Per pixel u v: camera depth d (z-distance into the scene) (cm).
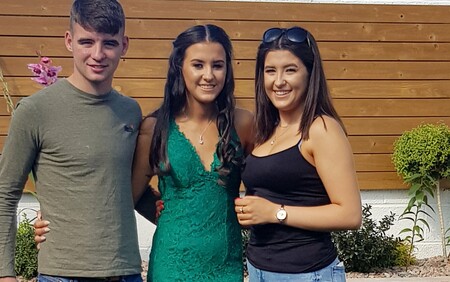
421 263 613
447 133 611
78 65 275
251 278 287
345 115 636
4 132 600
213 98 291
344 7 634
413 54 643
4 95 578
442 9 640
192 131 296
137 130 294
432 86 641
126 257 277
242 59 621
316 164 272
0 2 600
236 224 296
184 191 290
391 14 639
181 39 293
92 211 271
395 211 641
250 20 623
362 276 565
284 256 275
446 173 609
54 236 271
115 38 278
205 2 620
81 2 277
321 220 269
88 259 269
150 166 300
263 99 295
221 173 289
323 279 274
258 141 297
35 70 450
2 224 271
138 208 319
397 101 642
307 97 280
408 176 618
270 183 278
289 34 282
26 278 546
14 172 272
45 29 605
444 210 642
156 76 615
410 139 614
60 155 271
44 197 274
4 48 601
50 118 271
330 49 634
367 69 638
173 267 287
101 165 274
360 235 580
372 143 638
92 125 276
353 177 271
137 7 613
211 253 286
